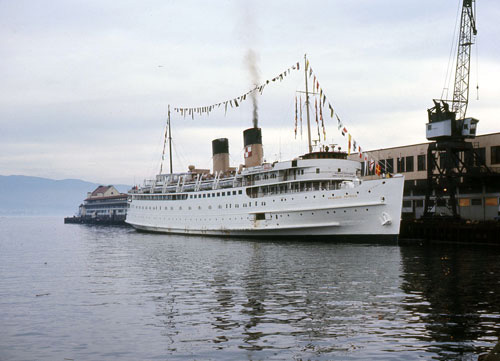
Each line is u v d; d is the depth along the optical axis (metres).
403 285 27.16
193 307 22.67
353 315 20.61
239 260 39.38
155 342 17.52
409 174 69.19
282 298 24.16
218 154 72.62
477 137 61.47
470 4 62.62
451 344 16.69
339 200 50.12
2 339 18.17
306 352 16.12
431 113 58.06
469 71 63.38
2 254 51.12
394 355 15.70
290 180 56.06
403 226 57.16
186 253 46.16
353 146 48.25
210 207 67.12
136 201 87.38
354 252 43.03
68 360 15.88
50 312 22.30
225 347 16.78
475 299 23.38
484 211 58.75
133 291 27.05
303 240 54.31
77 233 100.81
